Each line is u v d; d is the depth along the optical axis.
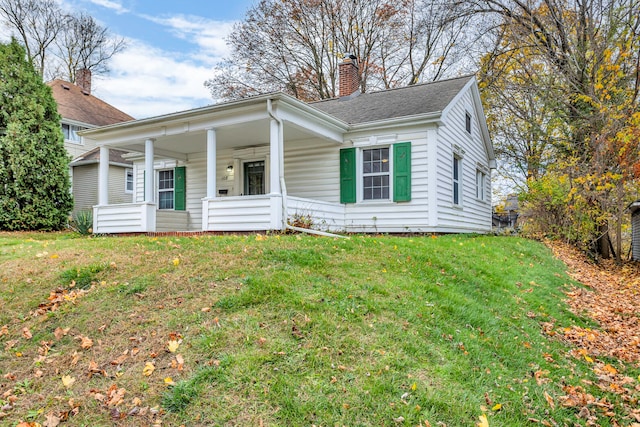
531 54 14.97
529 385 3.43
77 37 28.20
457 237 9.46
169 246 6.13
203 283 4.42
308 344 3.30
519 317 4.93
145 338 3.48
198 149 12.77
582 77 13.07
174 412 2.65
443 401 2.87
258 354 3.14
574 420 3.11
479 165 14.78
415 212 10.16
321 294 4.16
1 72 13.57
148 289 4.36
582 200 11.91
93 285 4.62
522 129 18.33
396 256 5.93
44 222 13.69
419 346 3.49
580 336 4.83
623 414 3.26
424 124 10.05
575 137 13.56
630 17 11.67
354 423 2.60
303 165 11.52
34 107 13.76
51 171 13.96
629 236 17.77
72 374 3.12
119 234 10.72
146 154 10.43
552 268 8.45
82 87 25.45
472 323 4.27
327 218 10.22
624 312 6.17
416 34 22.38
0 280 4.93
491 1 15.75
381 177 10.66
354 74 14.59
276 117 8.45
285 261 5.11
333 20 23.92
